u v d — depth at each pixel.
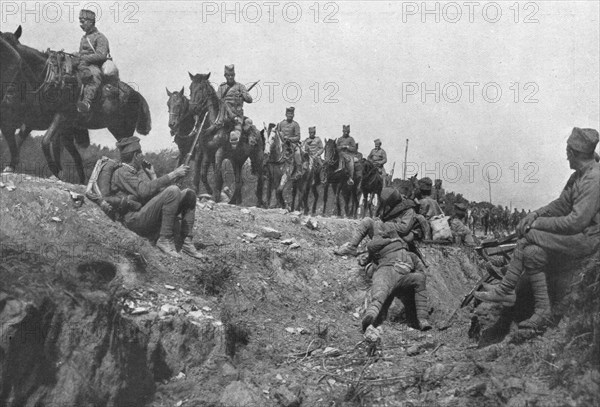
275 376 8.24
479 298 8.20
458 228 16.27
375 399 7.55
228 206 12.42
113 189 9.50
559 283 7.93
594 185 7.59
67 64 11.00
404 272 9.45
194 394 7.82
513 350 7.69
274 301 9.87
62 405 7.07
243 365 8.52
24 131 11.35
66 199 9.23
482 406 6.95
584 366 6.99
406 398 7.52
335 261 11.25
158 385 7.89
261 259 10.44
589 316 7.37
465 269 14.34
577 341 7.28
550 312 7.81
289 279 10.45
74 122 11.49
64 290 7.46
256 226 11.69
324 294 10.50
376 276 9.40
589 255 7.73
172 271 9.19
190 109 14.07
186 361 8.13
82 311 7.42
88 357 7.32
